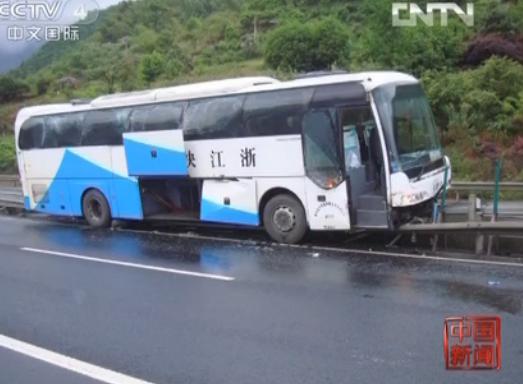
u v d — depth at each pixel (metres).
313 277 9.00
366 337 6.33
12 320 7.70
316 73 11.81
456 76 24.66
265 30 52.03
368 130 10.82
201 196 13.08
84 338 6.86
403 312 7.07
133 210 14.67
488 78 23.98
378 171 10.80
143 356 6.19
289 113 11.45
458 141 21.52
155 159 13.63
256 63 42.94
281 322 7.00
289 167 11.52
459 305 7.22
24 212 19.69
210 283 9.01
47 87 57.03
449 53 27.73
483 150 20.81
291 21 41.84
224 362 5.89
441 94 22.88
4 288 9.45
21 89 57.47
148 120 13.90
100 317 7.63
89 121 15.34
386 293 7.91
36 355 6.40
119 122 14.60
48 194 16.80
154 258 11.13
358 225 10.97
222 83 12.79
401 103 11.06
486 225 9.71
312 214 11.31
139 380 5.59
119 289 8.98
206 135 12.78
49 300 8.59
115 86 47.75
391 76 11.23
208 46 53.50
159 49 56.31
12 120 47.72
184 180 13.77
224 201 12.66
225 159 12.51
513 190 15.15
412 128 11.20
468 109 22.53
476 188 14.48
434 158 11.52
